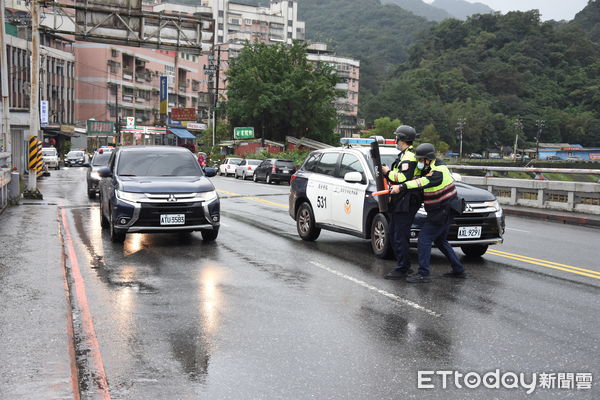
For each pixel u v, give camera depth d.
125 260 9.27
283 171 37.28
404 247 8.03
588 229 14.88
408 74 195.88
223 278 7.99
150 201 10.38
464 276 8.21
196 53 23.17
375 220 9.65
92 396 4.14
